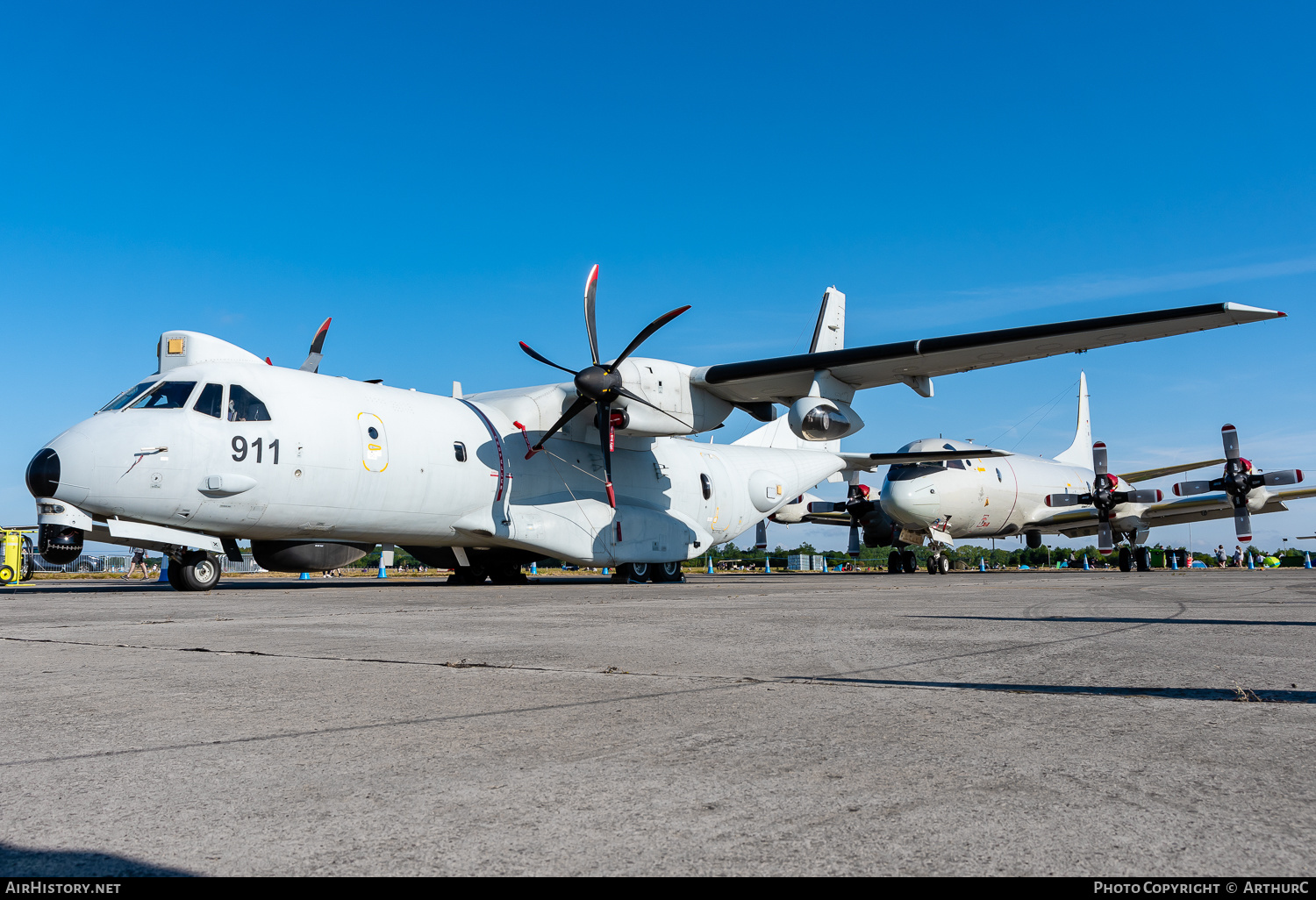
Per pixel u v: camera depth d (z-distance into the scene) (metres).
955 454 21.36
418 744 2.88
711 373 16.58
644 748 2.80
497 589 13.98
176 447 12.12
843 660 4.80
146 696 3.77
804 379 16.47
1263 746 2.75
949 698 3.61
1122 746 2.75
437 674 4.36
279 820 2.13
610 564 17.22
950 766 2.55
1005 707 3.41
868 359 15.18
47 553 12.41
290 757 2.72
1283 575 21.88
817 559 48.12
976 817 2.09
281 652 5.27
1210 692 3.67
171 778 2.49
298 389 13.54
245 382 13.02
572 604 9.65
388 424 14.34
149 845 1.96
